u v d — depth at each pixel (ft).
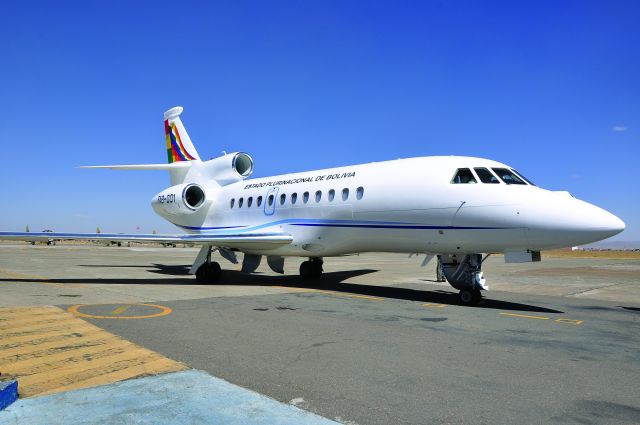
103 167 63.41
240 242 48.24
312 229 46.91
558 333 25.79
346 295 41.09
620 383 16.92
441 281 56.39
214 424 12.56
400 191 39.88
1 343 21.40
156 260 98.27
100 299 35.68
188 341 22.09
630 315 33.04
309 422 12.87
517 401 14.88
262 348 20.99
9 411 13.28
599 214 32.60
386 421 13.10
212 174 64.64
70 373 16.97
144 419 12.79
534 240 33.78
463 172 37.58
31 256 106.11
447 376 17.33
